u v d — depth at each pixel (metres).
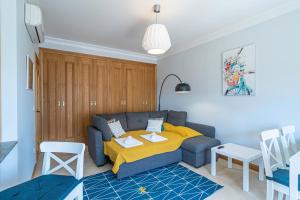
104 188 2.17
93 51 4.05
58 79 3.64
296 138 2.25
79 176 1.43
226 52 3.08
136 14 2.54
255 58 2.66
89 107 3.99
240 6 2.33
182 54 4.07
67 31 3.18
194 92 3.76
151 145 2.69
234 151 2.39
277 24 2.41
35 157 2.88
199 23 2.84
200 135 3.29
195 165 2.76
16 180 1.58
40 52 3.45
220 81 3.21
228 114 3.08
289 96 2.31
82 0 2.18
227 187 2.19
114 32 3.22
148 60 4.89
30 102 2.42
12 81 1.59
